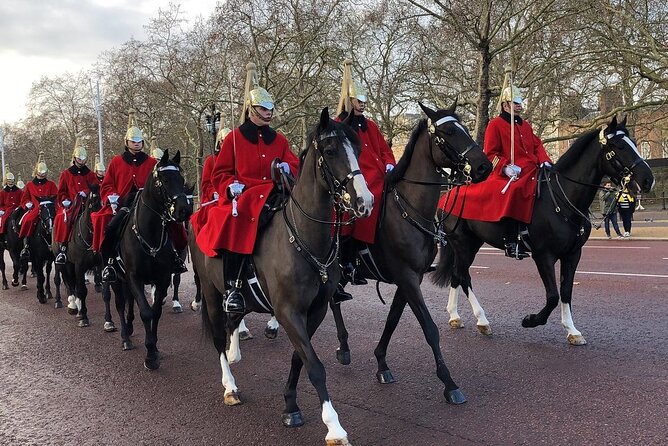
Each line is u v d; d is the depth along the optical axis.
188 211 6.66
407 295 5.71
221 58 30.52
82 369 7.20
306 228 4.71
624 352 6.42
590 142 6.82
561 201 6.89
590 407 5.01
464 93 29.09
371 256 5.93
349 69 6.49
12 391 6.48
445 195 8.04
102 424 5.40
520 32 20.69
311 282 4.73
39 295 12.40
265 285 5.02
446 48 27.36
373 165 6.12
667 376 5.61
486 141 7.62
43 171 13.66
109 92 41.91
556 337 7.22
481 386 5.71
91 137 49.03
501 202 7.12
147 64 35.62
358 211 4.21
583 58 25.38
